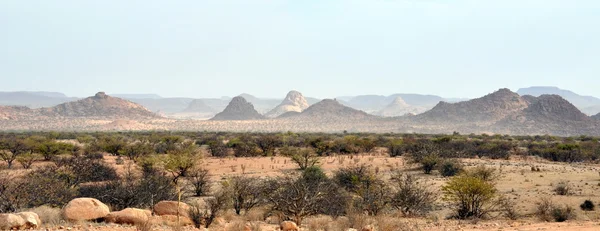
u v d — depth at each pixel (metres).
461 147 63.75
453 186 22.86
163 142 76.62
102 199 21.50
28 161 45.09
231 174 40.81
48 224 13.32
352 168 31.72
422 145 54.25
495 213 23.02
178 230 13.40
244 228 14.43
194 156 35.28
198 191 28.08
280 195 18.84
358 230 14.37
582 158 55.88
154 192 22.73
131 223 14.30
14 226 12.23
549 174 38.38
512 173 39.19
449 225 17.20
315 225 15.20
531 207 24.05
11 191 18.95
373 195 23.23
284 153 59.62
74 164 31.55
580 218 20.66
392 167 45.22
